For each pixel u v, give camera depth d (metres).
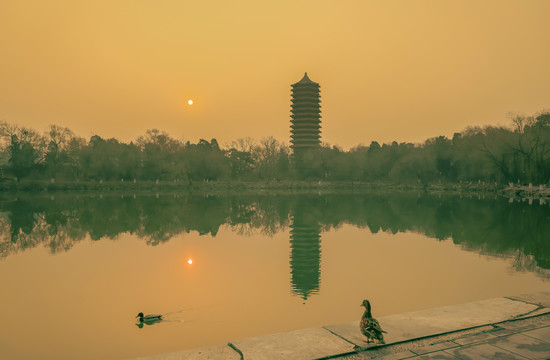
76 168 132.00
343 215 51.09
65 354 11.49
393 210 57.25
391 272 20.81
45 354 11.47
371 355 7.91
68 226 41.12
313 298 16.59
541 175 88.56
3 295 17.33
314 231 37.28
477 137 109.62
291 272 21.23
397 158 157.25
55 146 127.31
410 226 39.66
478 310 10.38
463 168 122.06
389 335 8.80
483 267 21.53
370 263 23.19
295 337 8.83
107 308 15.70
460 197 87.12
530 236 32.22
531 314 10.01
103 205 68.88
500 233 33.97
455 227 38.22
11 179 114.44
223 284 19.03
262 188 144.38
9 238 33.34
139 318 14.22
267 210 59.19
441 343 8.41
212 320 14.25
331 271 21.34
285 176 168.62
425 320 9.70
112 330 13.38
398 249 27.56
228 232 36.91
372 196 96.81
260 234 35.50
